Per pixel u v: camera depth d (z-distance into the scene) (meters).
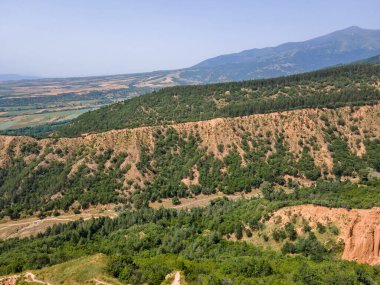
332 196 120.50
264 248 90.88
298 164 177.12
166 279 71.44
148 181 174.75
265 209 103.12
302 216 92.81
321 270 71.62
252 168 176.12
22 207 161.62
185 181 174.50
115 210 155.38
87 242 113.94
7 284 77.25
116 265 76.12
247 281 66.44
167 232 112.19
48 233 129.12
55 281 74.50
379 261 77.81
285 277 71.50
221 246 94.75
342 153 180.88
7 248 116.88
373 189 128.12
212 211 124.06
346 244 81.38
